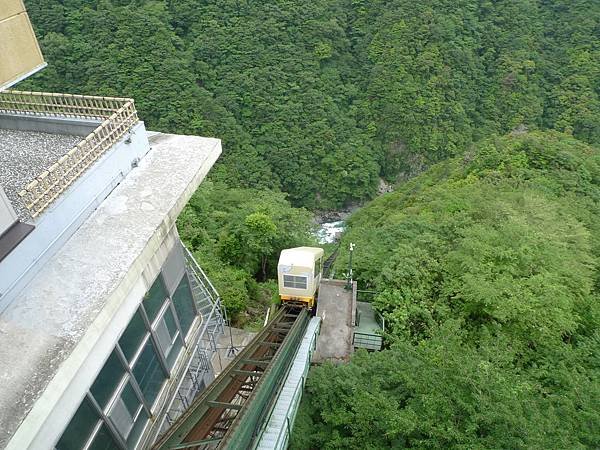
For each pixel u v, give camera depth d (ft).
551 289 47.55
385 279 56.29
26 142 35.19
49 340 21.59
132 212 29.73
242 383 40.63
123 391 27.89
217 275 68.39
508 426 30.63
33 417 18.65
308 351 42.29
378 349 50.26
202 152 36.45
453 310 52.16
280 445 30.04
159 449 26.32
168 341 33.88
